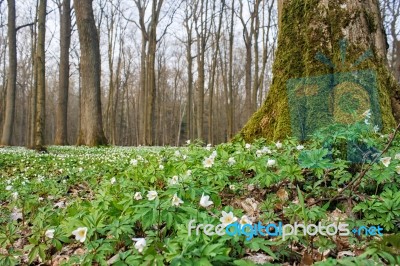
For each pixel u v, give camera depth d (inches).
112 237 109.8
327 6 195.0
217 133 1457.9
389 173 111.6
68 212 123.8
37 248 100.3
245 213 126.2
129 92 1913.1
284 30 214.8
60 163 312.8
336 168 139.3
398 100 192.1
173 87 1844.2
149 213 98.4
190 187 113.3
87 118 621.0
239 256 90.6
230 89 896.9
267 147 164.6
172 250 80.5
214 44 1073.5
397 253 73.8
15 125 1729.8
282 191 133.3
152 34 871.1
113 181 143.1
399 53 777.6
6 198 189.0
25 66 1445.6
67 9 808.3
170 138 1782.7
